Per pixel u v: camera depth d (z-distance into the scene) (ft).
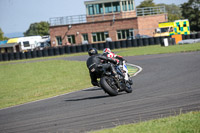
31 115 94.63
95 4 629.92
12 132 75.15
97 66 105.60
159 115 72.84
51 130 71.51
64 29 643.86
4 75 286.25
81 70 251.39
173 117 66.39
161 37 465.06
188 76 142.51
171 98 93.04
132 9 634.84
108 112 83.15
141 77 163.02
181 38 440.45
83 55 428.97
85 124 73.15
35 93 159.84
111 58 106.52
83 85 167.12
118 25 615.98
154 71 183.32
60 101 116.88
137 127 61.16
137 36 537.24
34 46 650.84
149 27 614.75
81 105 99.81
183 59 229.45
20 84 214.28
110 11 625.82
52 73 257.55
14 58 507.30
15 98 152.66
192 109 74.84
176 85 119.55
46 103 116.78
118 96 108.27
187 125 58.65
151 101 91.81
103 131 61.26
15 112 105.70
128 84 113.70
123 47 474.08
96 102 101.50
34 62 390.21
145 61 253.03
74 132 66.95
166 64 212.02
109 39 575.79
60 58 418.31
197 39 411.54
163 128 58.39
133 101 94.99
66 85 178.09
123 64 112.57
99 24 626.64
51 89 169.17
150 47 423.64
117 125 68.08
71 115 85.66
